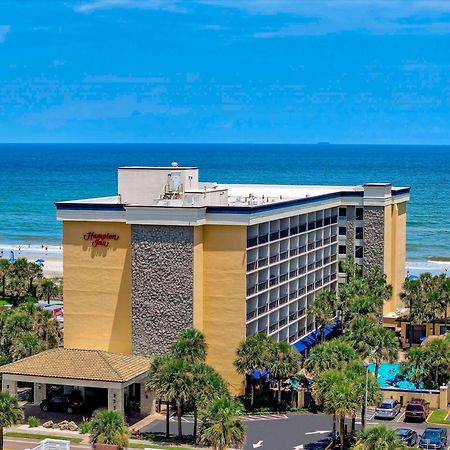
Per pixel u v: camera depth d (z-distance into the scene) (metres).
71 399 118.81
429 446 102.06
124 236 130.38
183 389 104.75
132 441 106.62
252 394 121.88
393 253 179.75
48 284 197.12
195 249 125.00
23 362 119.12
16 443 105.44
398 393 122.25
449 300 157.62
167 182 135.12
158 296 126.44
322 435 109.94
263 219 130.62
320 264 162.38
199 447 104.56
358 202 172.75
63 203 131.88
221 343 127.81
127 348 131.25
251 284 131.00
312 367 115.00
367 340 126.94
